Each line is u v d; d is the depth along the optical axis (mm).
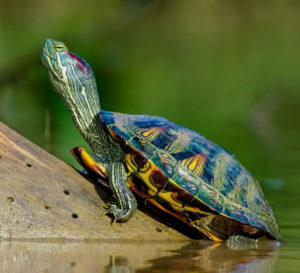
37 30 40781
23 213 9734
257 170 19000
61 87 12359
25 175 10141
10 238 9562
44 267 8102
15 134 10867
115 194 10586
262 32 46812
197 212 10938
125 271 8086
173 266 8562
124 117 11609
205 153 11461
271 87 34031
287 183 17234
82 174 11133
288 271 8492
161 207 11086
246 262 9156
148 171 10773
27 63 33250
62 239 9789
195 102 30016
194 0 48688
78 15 44500
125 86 32125
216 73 36938
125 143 10938
